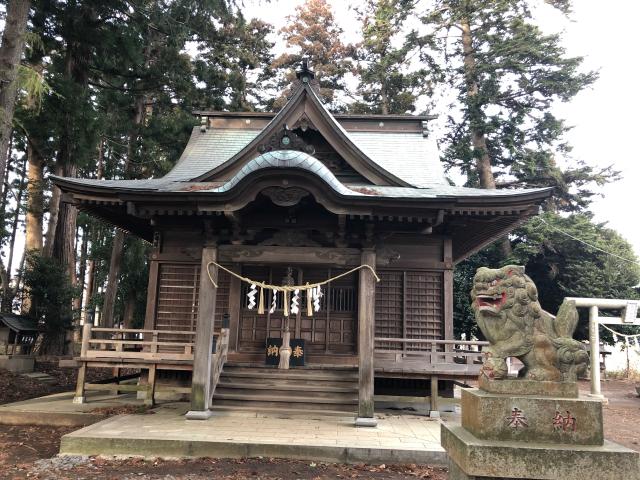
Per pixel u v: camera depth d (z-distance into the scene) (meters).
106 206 11.19
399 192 10.91
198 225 10.25
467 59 26.55
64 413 9.72
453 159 28.28
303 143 9.09
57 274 17.44
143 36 18.77
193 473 6.41
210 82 21.38
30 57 16.06
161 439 7.21
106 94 20.34
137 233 14.48
